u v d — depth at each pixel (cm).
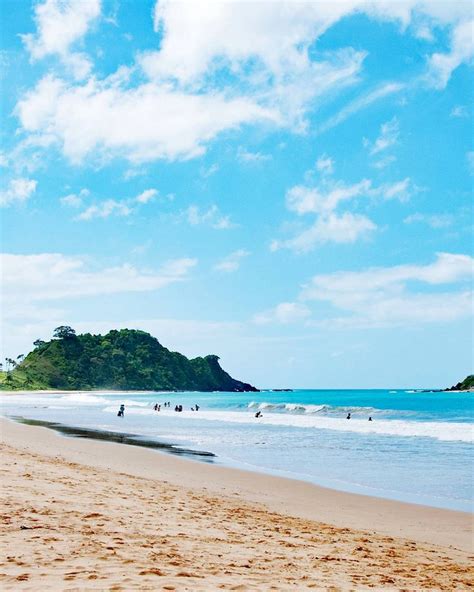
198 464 2262
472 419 5762
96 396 16838
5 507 995
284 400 14038
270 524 1168
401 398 14825
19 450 2200
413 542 1133
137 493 1384
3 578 586
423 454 2680
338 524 1287
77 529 873
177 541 870
